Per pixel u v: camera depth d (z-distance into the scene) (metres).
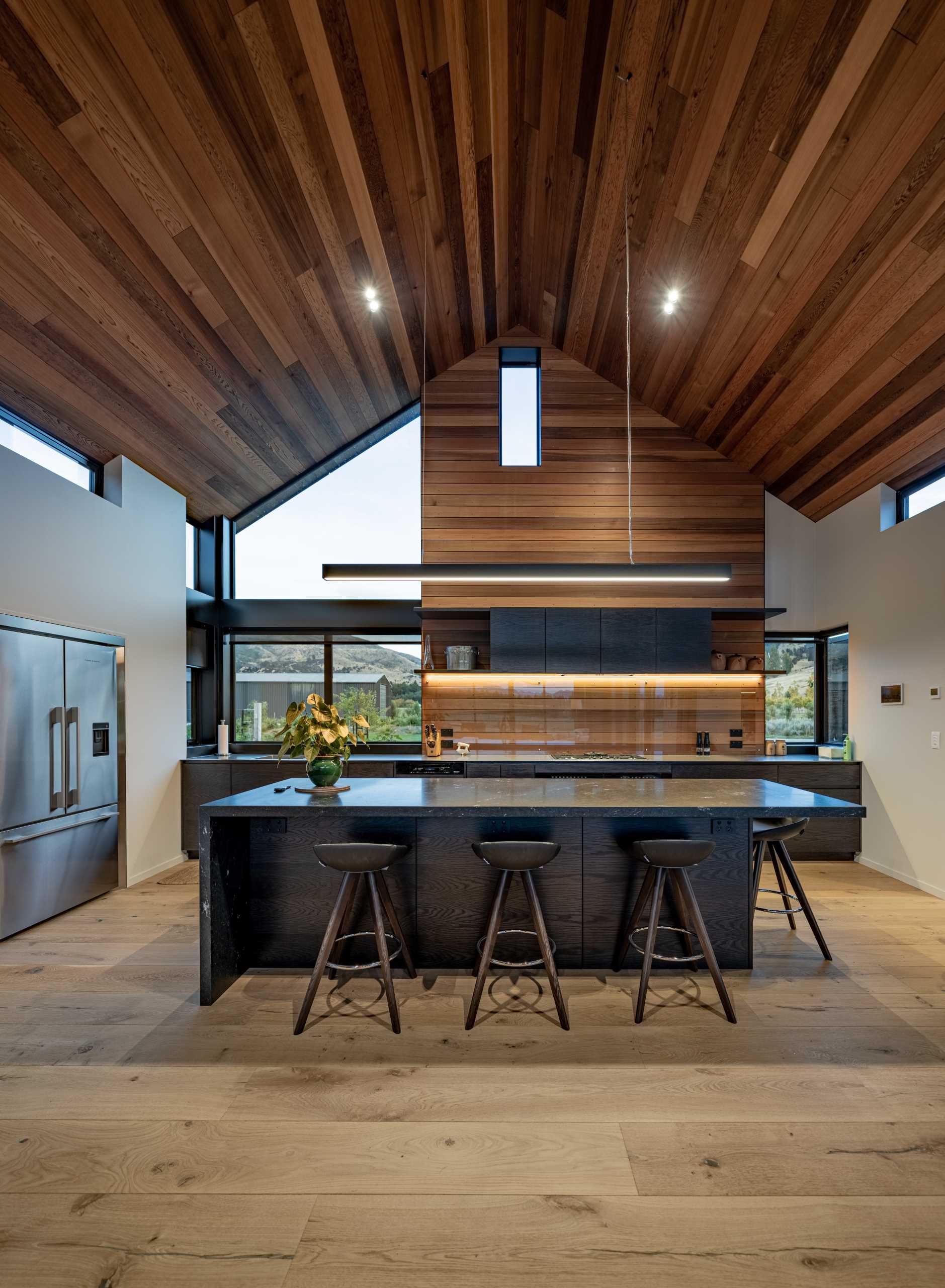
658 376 5.15
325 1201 1.71
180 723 5.20
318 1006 2.76
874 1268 1.51
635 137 3.39
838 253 3.34
